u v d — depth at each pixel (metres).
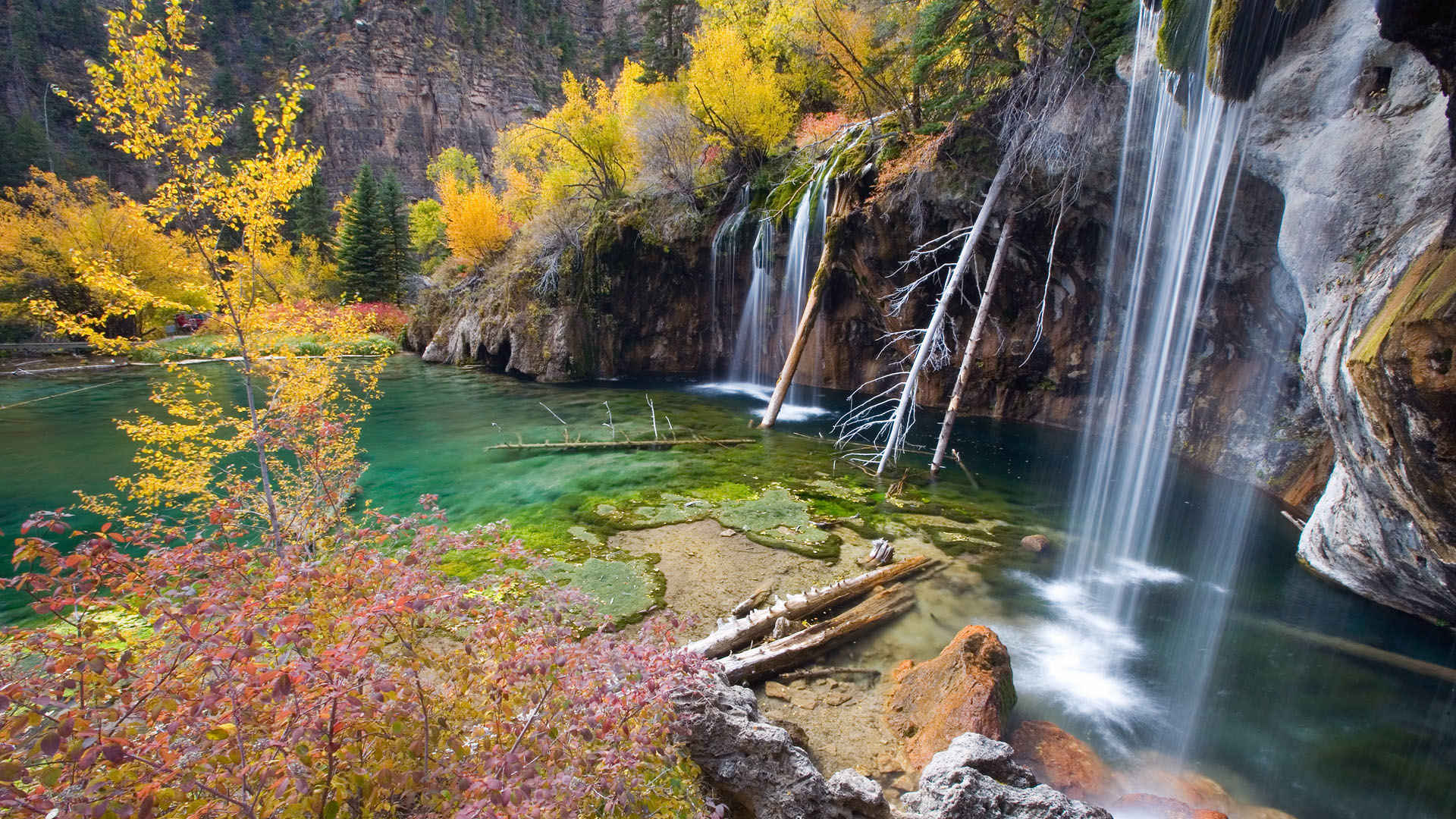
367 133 80.00
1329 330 6.93
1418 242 5.85
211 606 2.13
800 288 21.31
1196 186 10.20
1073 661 6.89
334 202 75.75
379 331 38.41
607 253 24.27
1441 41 5.17
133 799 1.89
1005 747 4.52
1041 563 9.26
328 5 88.62
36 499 11.10
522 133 29.16
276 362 6.52
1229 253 11.32
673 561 8.88
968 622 7.64
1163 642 7.30
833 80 22.03
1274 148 8.25
